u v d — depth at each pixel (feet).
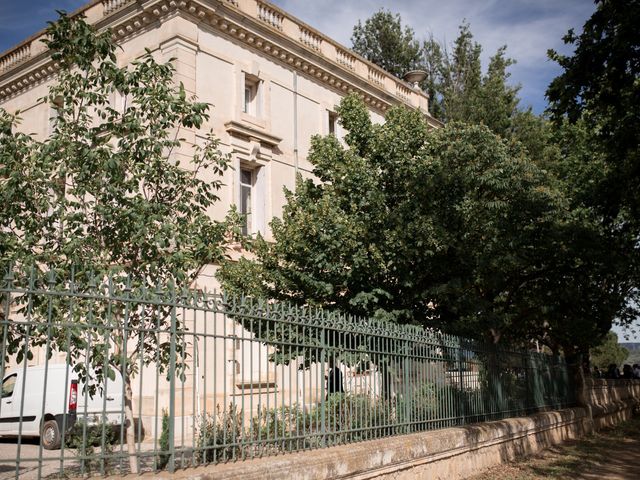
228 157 33.55
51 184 25.95
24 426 43.68
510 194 40.40
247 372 49.32
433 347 34.50
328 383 27.20
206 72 59.52
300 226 39.11
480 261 39.88
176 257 24.85
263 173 64.75
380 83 84.43
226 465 20.47
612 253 48.34
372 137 43.09
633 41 39.70
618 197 47.03
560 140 69.97
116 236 26.08
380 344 29.76
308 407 26.55
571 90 43.09
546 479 34.65
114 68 27.37
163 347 24.14
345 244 38.19
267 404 23.09
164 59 57.62
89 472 20.39
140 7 58.90
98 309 22.25
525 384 47.78
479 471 35.37
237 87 62.39
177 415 44.50
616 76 41.55
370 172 41.09
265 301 24.03
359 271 38.52
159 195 27.89
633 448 49.01
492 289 48.14
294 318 24.58
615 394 77.61
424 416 32.68
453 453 32.50
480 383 39.83
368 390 28.63
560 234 44.65
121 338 22.21
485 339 46.78
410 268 40.04
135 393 46.14
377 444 26.86
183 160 55.26
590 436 55.98
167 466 20.01
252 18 63.72
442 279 40.47
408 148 41.93
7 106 74.08
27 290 17.17
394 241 37.73
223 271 40.14
